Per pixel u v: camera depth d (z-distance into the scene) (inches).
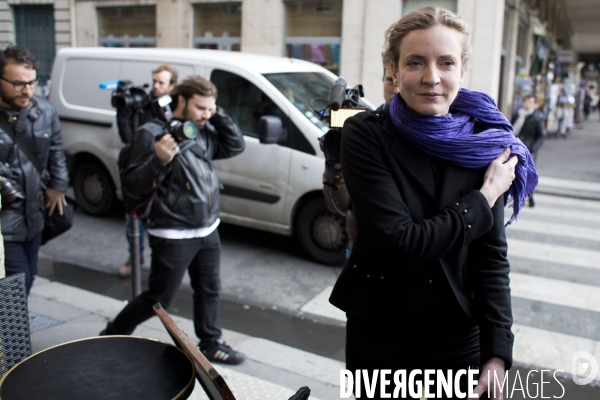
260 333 164.7
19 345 73.7
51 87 285.6
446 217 58.4
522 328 167.0
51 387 58.7
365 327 65.7
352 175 62.0
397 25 61.5
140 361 64.3
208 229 129.5
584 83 1299.2
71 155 279.4
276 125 201.6
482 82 462.9
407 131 60.6
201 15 553.6
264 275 210.1
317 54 511.8
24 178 126.5
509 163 61.9
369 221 60.2
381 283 63.7
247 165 227.6
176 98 128.1
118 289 197.3
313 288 198.5
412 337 63.9
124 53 262.8
